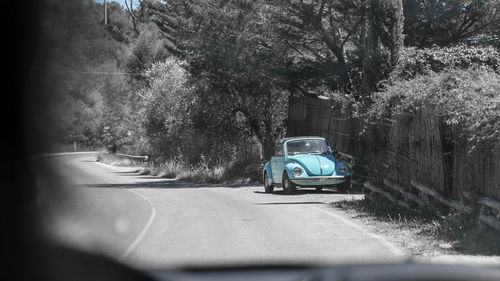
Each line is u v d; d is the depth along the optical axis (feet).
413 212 40.88
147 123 128.77
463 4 80.43
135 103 177.88
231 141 103.24
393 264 6.44
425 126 39.96
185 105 115.44
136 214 43.83
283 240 30.99
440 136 37.63
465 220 33.04
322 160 62.75
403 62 59.36
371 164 52.80
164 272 10.25
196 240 31.04
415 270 6.09
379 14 60.18
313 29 86.38
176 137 119.85
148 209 47.98
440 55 58.95
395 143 46.21
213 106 101.09
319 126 77.82
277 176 65.16
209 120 101.91
